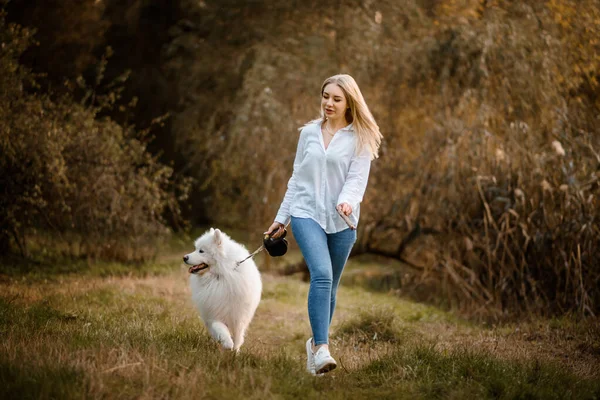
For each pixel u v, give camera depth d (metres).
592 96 9.70
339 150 4.16
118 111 15.66
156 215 12.66
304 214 4.13
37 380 3.28
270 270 12.24
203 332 5.30
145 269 10.59
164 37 17.19
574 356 5.29
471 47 10.19
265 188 12.17
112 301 7.02
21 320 5.04
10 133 8.59
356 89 4.22
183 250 14.46
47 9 12.48
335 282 4.32
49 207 9.85
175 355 4.05
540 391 3.71
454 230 9.35
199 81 15.56
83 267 10.29
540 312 7.98
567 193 8.01
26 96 9.20
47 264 10.09
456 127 9.79
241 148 12.31
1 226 9.59
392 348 5.15
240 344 5.00
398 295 10.23
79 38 13.47
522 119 9.66
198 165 15.87
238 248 5.06
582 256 7.88
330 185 4.16
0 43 8.66
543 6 9.62
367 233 10.88
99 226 10.47
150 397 3.24
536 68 9.40
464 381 3.87
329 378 3.94
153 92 16.62
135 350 3.93
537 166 8.52
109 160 10.32
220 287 4.86
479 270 9.02
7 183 9.15
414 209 10.24
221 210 15.45
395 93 11.12
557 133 8.70
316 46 12.33
